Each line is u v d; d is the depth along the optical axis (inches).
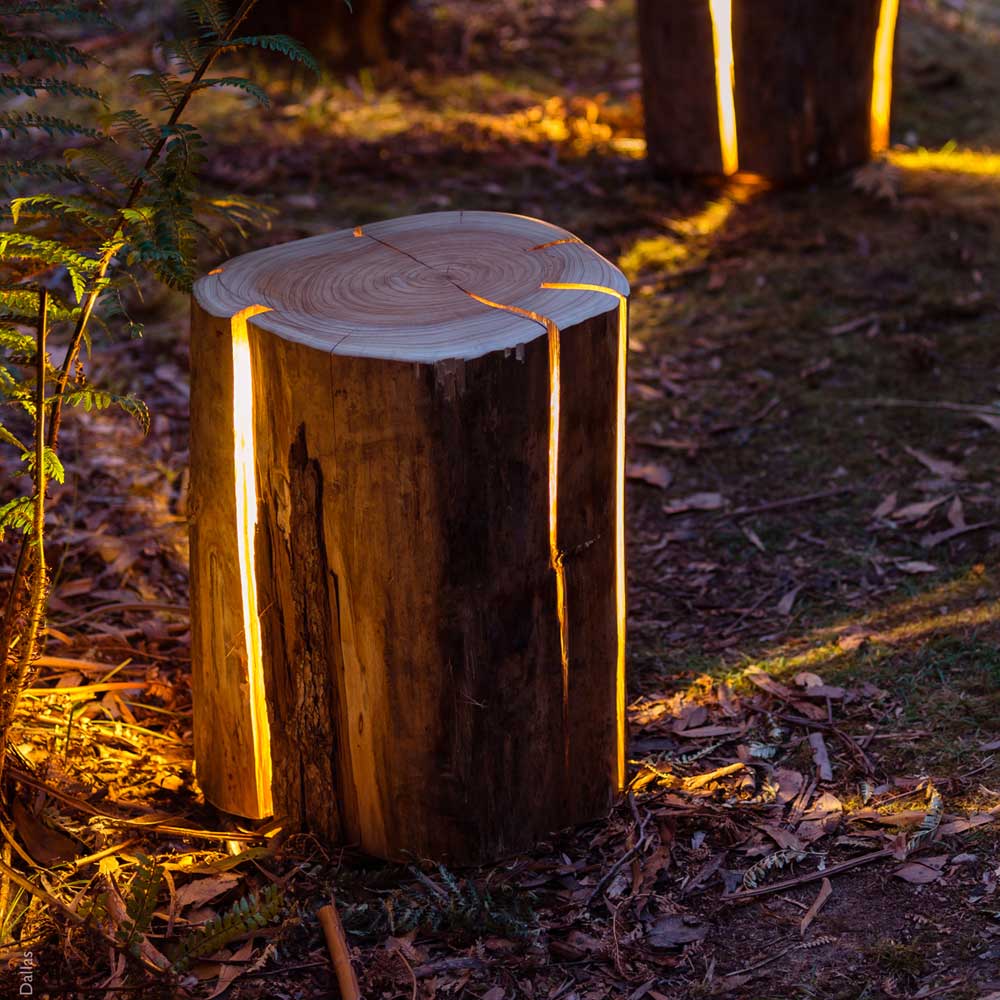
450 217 107.8
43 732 105.6
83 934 87.0
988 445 159.2
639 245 211.9
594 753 99.4
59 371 89.1
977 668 117.0
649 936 88.7
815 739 109.3
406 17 295.3
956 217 215.6
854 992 81.3
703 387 177.9
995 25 328.8
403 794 93.3
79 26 280.2
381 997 84.1
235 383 89.7
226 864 93.8
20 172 88.0
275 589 92.6
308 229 209.8
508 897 92.3
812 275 201.6
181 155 87.0
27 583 91.4
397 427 82.8
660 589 138.9
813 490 155.0
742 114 220.1
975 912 86.5
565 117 260.1
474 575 87.4
